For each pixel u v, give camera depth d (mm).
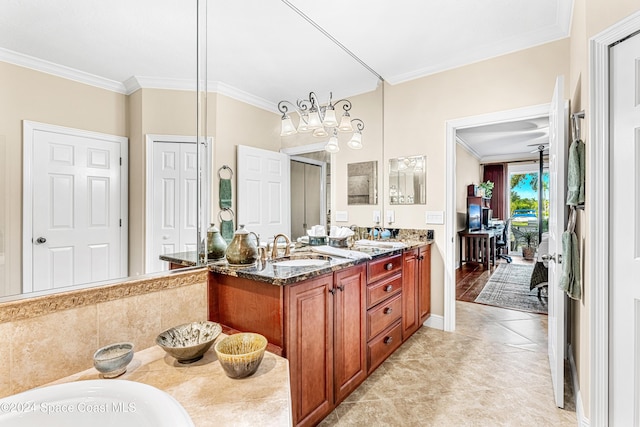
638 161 1278
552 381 2027
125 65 1335
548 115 2408
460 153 5988
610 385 1374
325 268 1587
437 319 2943
